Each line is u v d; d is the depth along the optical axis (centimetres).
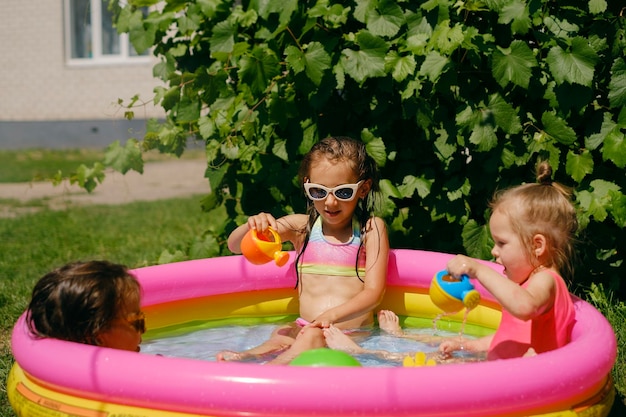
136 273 319
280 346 286
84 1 1465
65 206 917
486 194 380
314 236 330
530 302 224
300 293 326
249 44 387
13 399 221
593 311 242
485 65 366
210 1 401
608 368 211
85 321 218
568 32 357
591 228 372
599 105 362
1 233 718
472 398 185
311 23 364
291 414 182
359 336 304
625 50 351
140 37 409
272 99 371
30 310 227
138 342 234
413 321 333
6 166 1273
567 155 357
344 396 181
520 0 347
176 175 1242
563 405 200
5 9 1488
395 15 361
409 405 181
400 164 384
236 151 389
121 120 1442
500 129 366
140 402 193
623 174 364
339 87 366
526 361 195
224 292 339
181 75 398
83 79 1461
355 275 321
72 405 202
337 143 314
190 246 446
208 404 186
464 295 236
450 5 362
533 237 240
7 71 1503
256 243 296
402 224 389
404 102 362
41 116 1496
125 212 852
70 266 227
